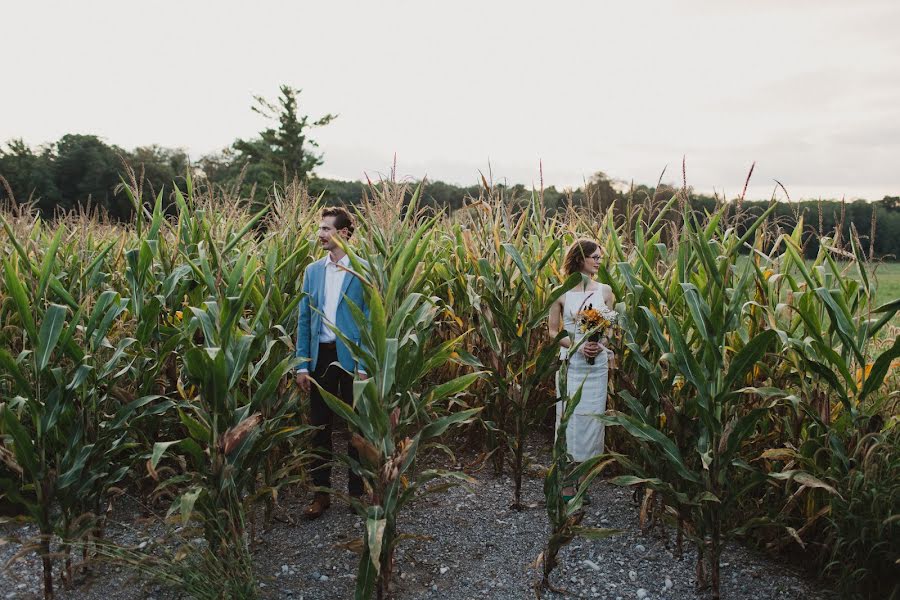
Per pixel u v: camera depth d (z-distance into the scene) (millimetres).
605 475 4242
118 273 4070
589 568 2992
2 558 2953
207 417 2537
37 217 4391
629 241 4754
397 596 2727
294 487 3816
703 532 2705
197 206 4223
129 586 2689
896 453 2580
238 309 2590
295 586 2770
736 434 2566
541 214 4633
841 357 2719
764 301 3229
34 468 2379
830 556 2834
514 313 3865
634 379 3758
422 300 3385
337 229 3348
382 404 2510
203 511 2514
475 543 3270
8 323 3551
